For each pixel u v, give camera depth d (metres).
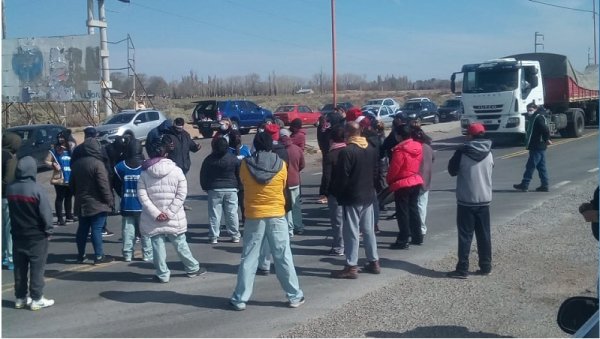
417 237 10.16
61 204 13.29
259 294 7.87
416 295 7.49
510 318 6.63
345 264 8.55
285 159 10.28
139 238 11.30
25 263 7.52
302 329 6.51
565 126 28.23
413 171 9.81
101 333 6.60
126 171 9.69
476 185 8.06
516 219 11.72
